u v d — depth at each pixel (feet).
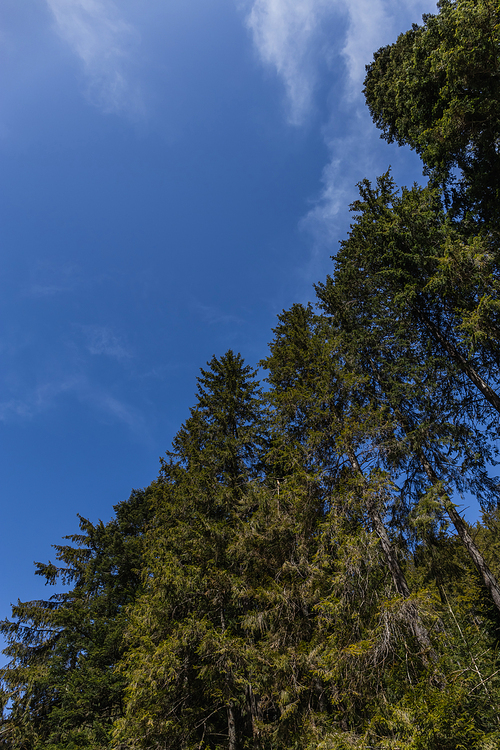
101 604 61.67
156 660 33.35
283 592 31.65
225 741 38.04
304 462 37.65
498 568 52.60
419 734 19.07
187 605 39.17
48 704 57.31
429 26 40.78
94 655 53.93
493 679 21.27
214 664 33.06
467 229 40.42
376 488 29.53
